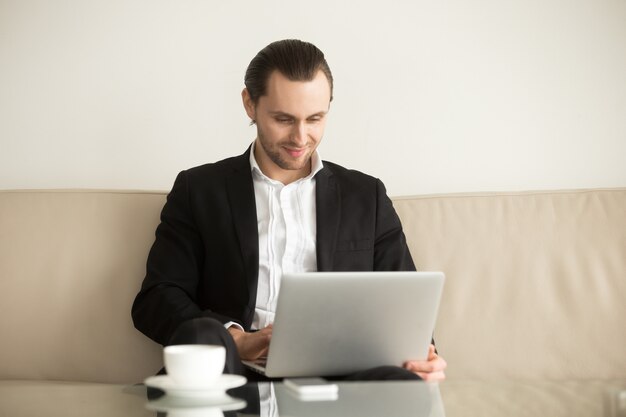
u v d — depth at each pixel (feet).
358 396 3.92
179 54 8.10
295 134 6.16
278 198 6.59
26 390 4.19
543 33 8.21
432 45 8.20
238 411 3.60
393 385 4.18
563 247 6.82
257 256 6.33
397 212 7.06
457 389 4.12
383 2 8.19
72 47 8.03
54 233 6.76
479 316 6.68
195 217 6.50
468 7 8.21
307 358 4.83
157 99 8.08
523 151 8.16
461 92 8.19
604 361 6.57
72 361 6.53
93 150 8.02
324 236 6.42
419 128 8.17
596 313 6.65
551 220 6.91
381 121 8.17
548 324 6.64
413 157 8.17
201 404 3.65
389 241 6.61
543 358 6.59
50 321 6.57
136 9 8.09
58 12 8.04
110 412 3.66
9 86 7.98
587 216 6.91
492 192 7.11
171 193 6.72
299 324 4.69
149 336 6.18
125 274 6.69
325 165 6.81
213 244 6.43
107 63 8.05
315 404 3.75
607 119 8.17
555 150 8.16
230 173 6.63
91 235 6.77
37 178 7.98
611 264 6.77
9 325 6.55
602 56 8.20
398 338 4.94
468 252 6.86
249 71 6.39
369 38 8.18
